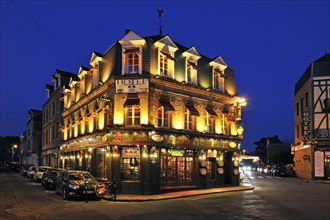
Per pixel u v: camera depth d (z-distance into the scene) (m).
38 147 63.56
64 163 37.47
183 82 24.83
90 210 15.38
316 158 40.62
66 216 13.65
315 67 41.41
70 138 34.59
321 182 37.06
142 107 22.67
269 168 61.38
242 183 32.75
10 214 14.04
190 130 25.56
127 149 23.02
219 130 28.39
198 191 24.16
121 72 23.12
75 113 33.28
